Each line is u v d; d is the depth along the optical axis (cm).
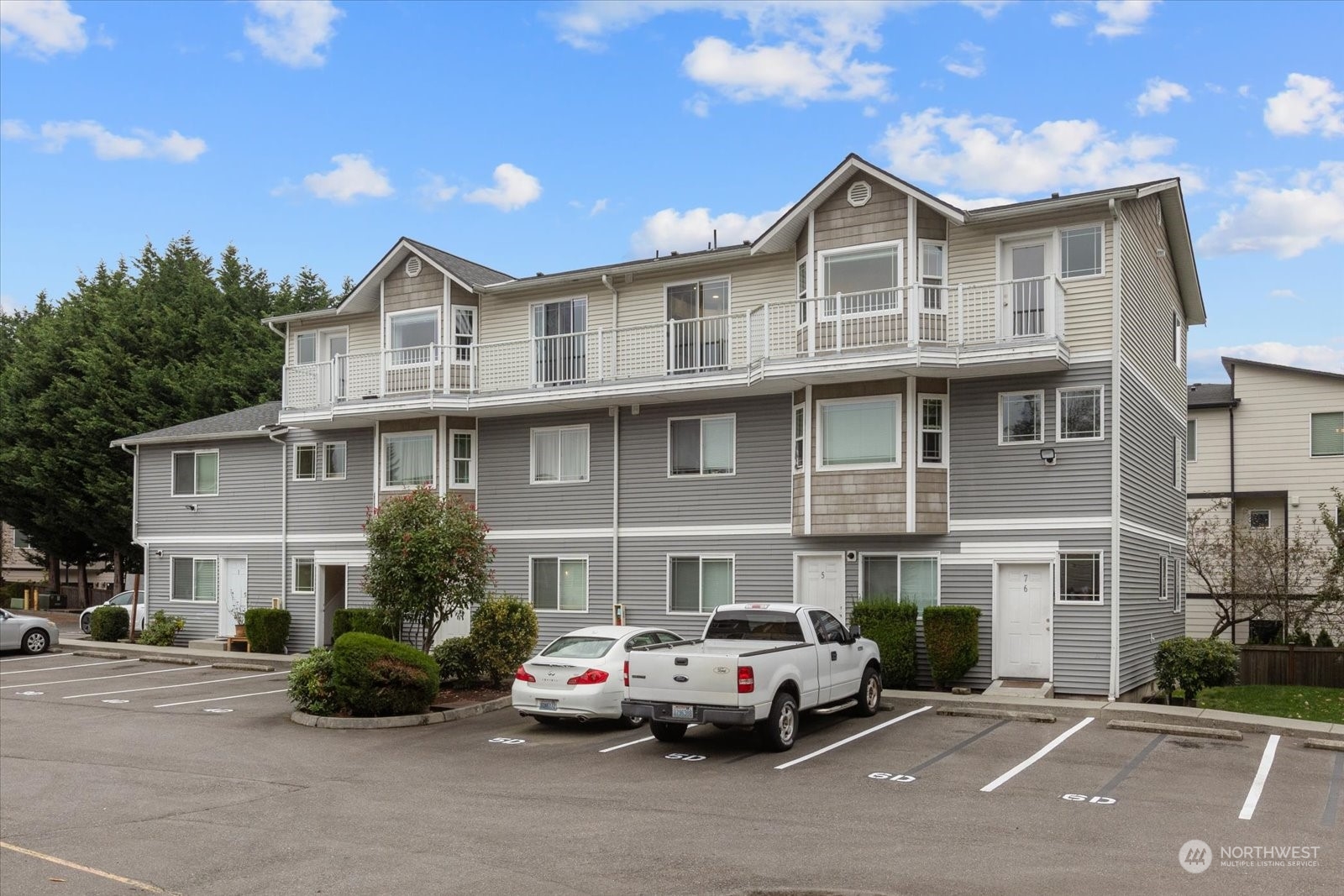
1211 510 3262
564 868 970
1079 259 2112
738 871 959
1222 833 1088
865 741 1609
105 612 3353
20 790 1327
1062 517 2083
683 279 2562
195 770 1448
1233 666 2161
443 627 2783
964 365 2075
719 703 1481
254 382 4531
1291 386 3322
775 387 2328
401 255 2862
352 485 2994
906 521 2169
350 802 1248
